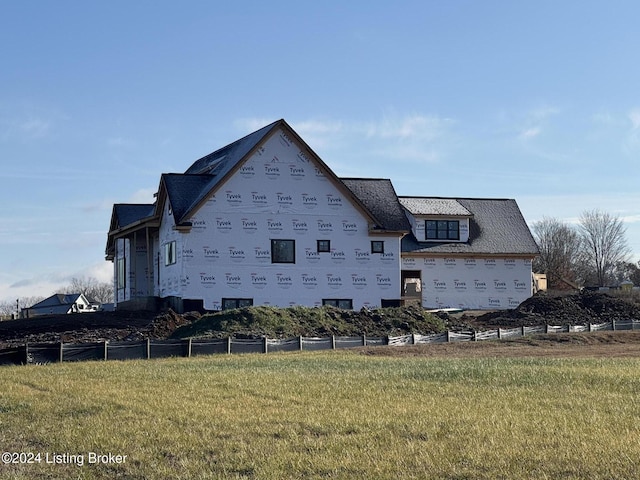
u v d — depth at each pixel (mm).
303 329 41719
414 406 19016
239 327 40438
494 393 20938
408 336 40656
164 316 43969
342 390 21641
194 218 49875
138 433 16703
